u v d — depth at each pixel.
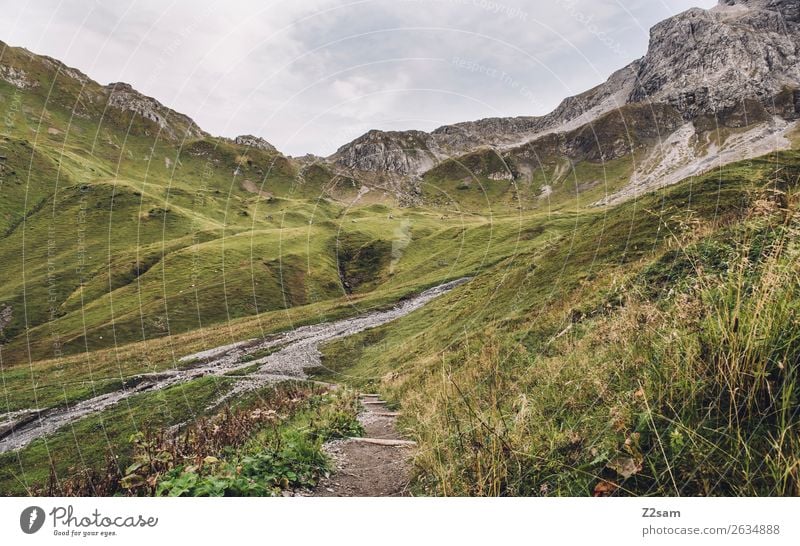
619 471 3.55
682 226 5.83
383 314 60.91
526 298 22.02
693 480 3.33
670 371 4.06
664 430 3.65
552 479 4.03
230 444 7.01
